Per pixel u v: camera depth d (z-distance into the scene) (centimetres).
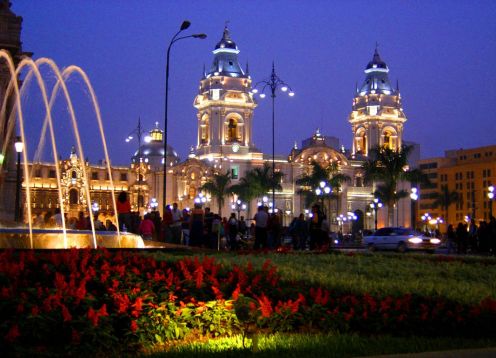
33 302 1230
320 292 1373
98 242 2647
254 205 12719
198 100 13288
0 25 4438
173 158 14112
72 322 1137
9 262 1664
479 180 18288
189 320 1288
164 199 4866
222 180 11469
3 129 4444
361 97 14712
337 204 13138
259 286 1493
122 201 3378
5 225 3691
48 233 2520
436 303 1321
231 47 13250
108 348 1146
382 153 8750
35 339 1121
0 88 4450
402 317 1255
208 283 1510
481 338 1223
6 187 4469
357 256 2483
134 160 14062
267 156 13375
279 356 1051
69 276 1535
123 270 1608
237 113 12975
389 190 8750
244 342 1164
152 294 1392
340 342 1161
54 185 12044
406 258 2566
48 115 3262
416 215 17975
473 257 2675
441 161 19650
